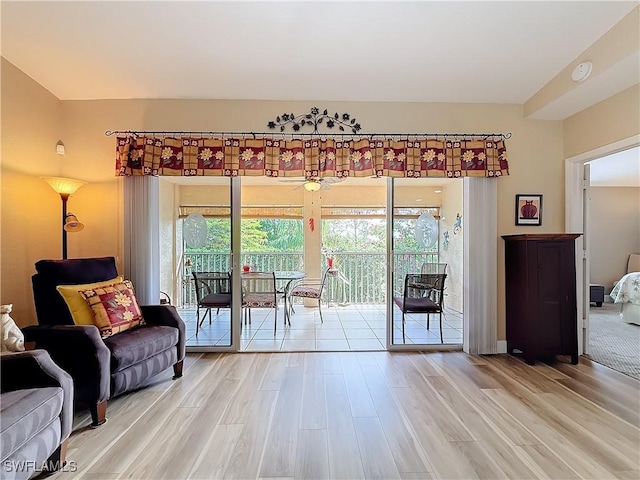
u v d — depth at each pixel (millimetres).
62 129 3389
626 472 1675
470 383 2742
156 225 3430
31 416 1501
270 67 2924
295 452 1847
